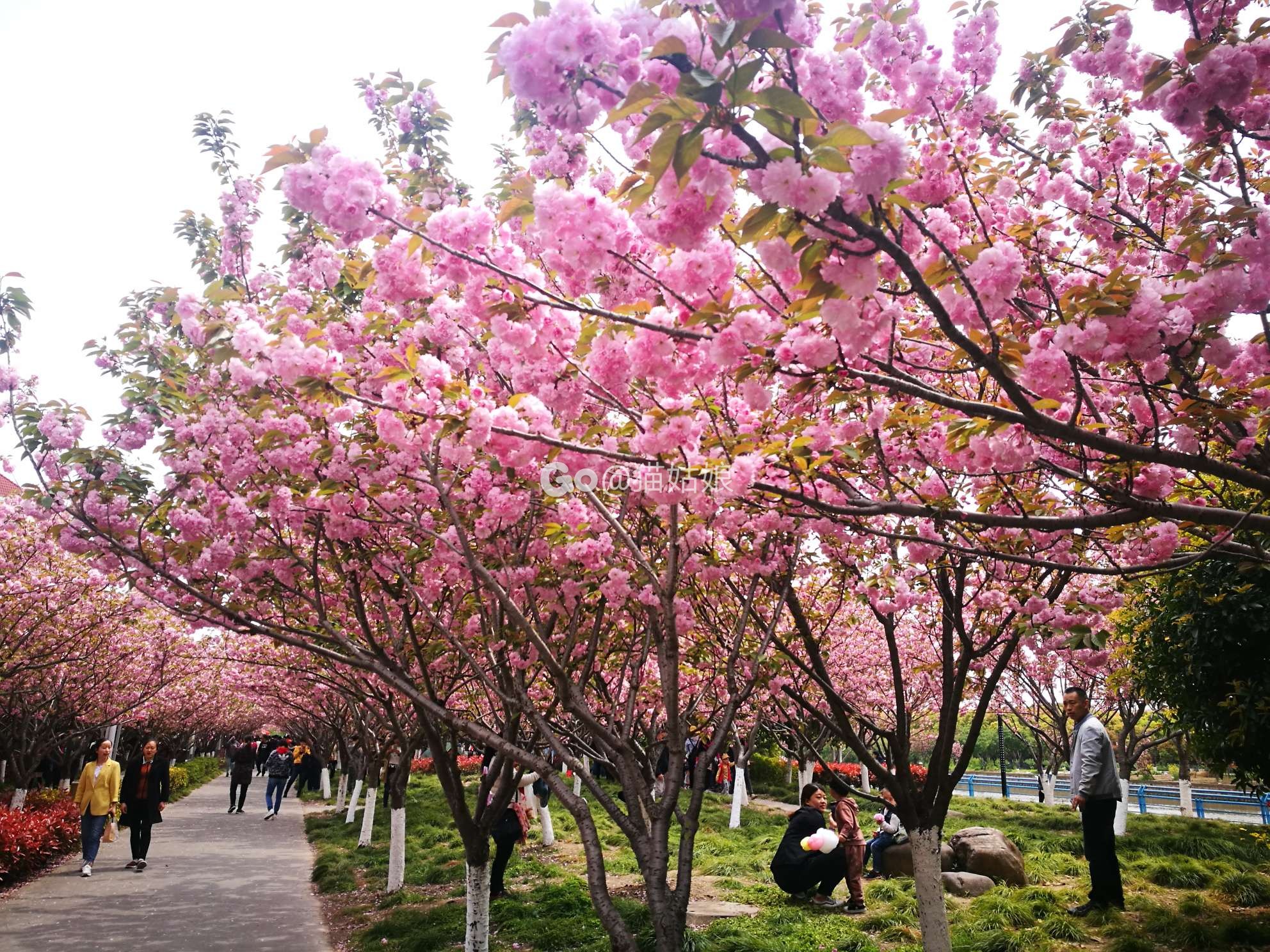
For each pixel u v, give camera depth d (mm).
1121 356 2465
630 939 3277
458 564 4633
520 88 1884
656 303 2816
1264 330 2854
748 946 6238
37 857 10453
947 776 5035
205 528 4590
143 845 10625
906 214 2332
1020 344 2633
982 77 3492
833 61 2225
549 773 3711
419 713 5699
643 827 3564
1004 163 4160
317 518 4539
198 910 8203
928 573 5273
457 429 3129
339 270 4359
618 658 6574
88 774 10281
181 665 14680
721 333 2516
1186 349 2561
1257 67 2562
